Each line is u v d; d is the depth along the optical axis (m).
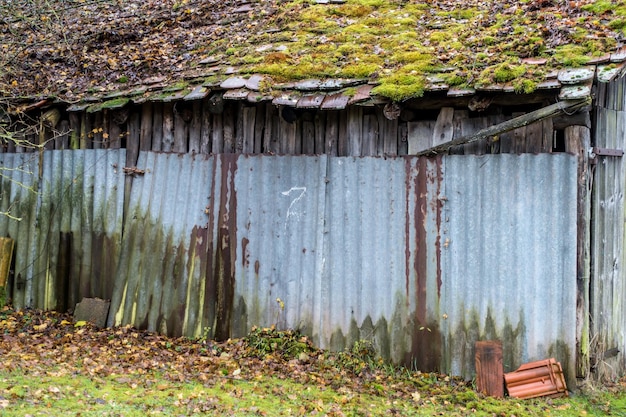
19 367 6.44
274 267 7.88
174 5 11.60
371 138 7.58
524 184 6.75
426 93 6.95
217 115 8.38
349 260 7.52
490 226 6.88
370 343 7.38
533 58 6.72
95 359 7.16
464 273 6.98
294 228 7.81
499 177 6.85
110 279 9.00
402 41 7.91
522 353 6.69
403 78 6.88
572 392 6.52
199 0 11.53
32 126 9.20
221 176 8.20
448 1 9.27
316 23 8.99
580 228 6.61
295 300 7.75
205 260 8.23
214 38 9.59
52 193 9.57
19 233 9.83
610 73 6.02
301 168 7.80
